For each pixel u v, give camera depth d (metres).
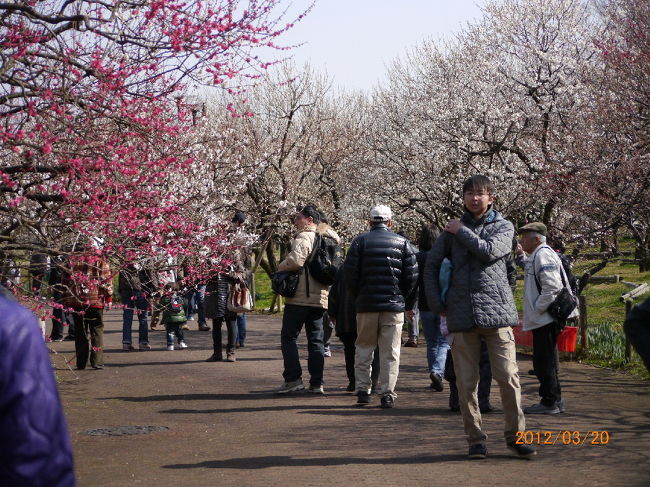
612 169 15.92
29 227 8.05
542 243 8.62
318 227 10.68
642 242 15.98
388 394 9.26
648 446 6.82
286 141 34.91
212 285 14.47
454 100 24.33
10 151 7.59
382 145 26.17
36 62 7.61
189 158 8.84
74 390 11.25
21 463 1.81
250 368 13.57
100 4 7.80
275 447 7.14
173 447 7.32
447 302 6.36
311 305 10.55
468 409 6.40
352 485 5.60
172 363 14.35
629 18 17.84
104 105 7.66
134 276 10.48
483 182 6.50
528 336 13.04
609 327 15.89
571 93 22.56
